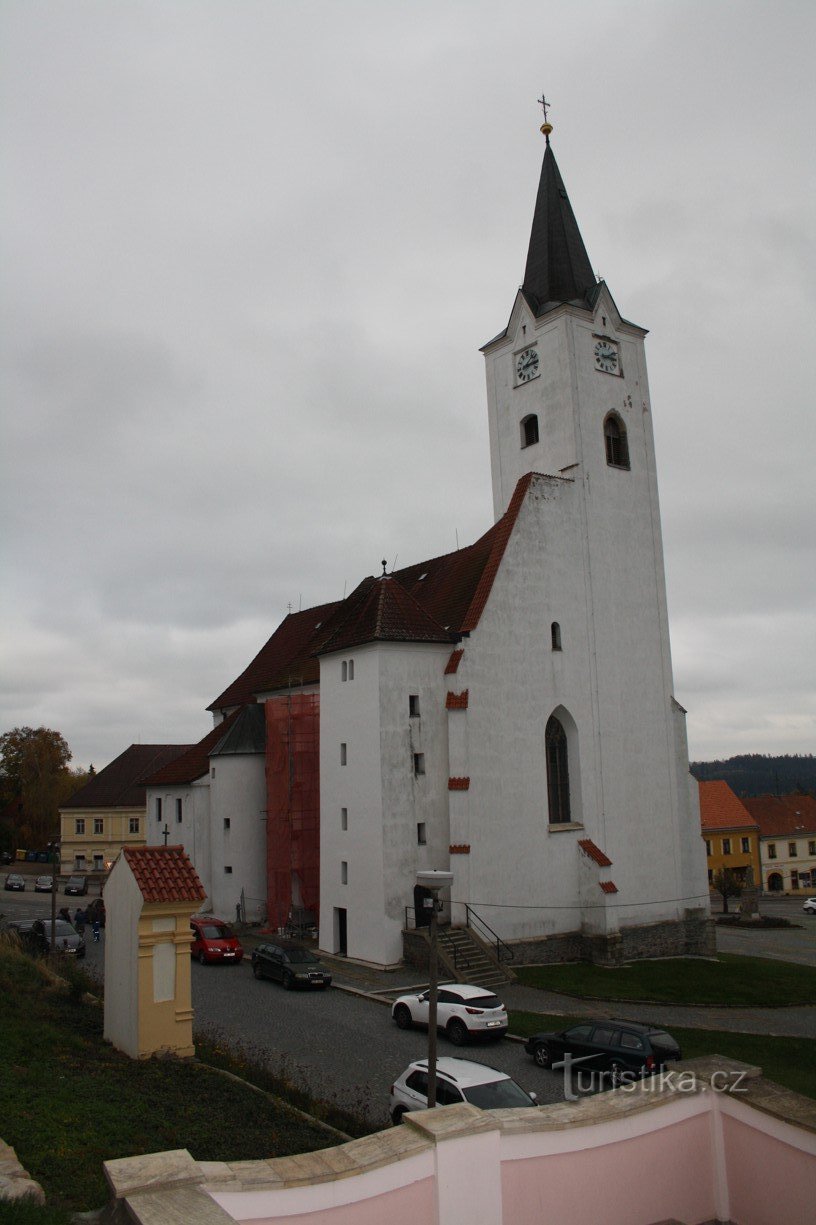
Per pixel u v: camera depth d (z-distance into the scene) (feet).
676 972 145.69
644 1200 38.99
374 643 144.56
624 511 175.52
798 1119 37.60
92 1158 49.01
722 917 271.90
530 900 148.46
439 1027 99.35
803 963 178.29
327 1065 86.84
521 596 156.76
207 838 192.13
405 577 190.90
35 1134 51.34
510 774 149.79
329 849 150.92
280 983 126.72
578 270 182.29
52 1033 78.64
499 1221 35.50
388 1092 78.38
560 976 138.00
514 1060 90.84
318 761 172.96
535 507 161.79
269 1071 79.41
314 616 217.77
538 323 176.86
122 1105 59.88
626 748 167.53
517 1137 36.63
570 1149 37.50
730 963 159.33
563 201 186.60
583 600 165.68
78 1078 65.26
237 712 191.11
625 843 163.94
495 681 150.82
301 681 187.11
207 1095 66.03
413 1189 34.06
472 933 137.90
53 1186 44.50
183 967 79.97
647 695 172.96
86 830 322.75
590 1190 37.68
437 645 149.28
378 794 141.28
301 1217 31.81
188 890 80.07
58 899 254.27
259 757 184.75
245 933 168.86
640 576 175.94
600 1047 83.25
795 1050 100.01
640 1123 39.45
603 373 176.86
